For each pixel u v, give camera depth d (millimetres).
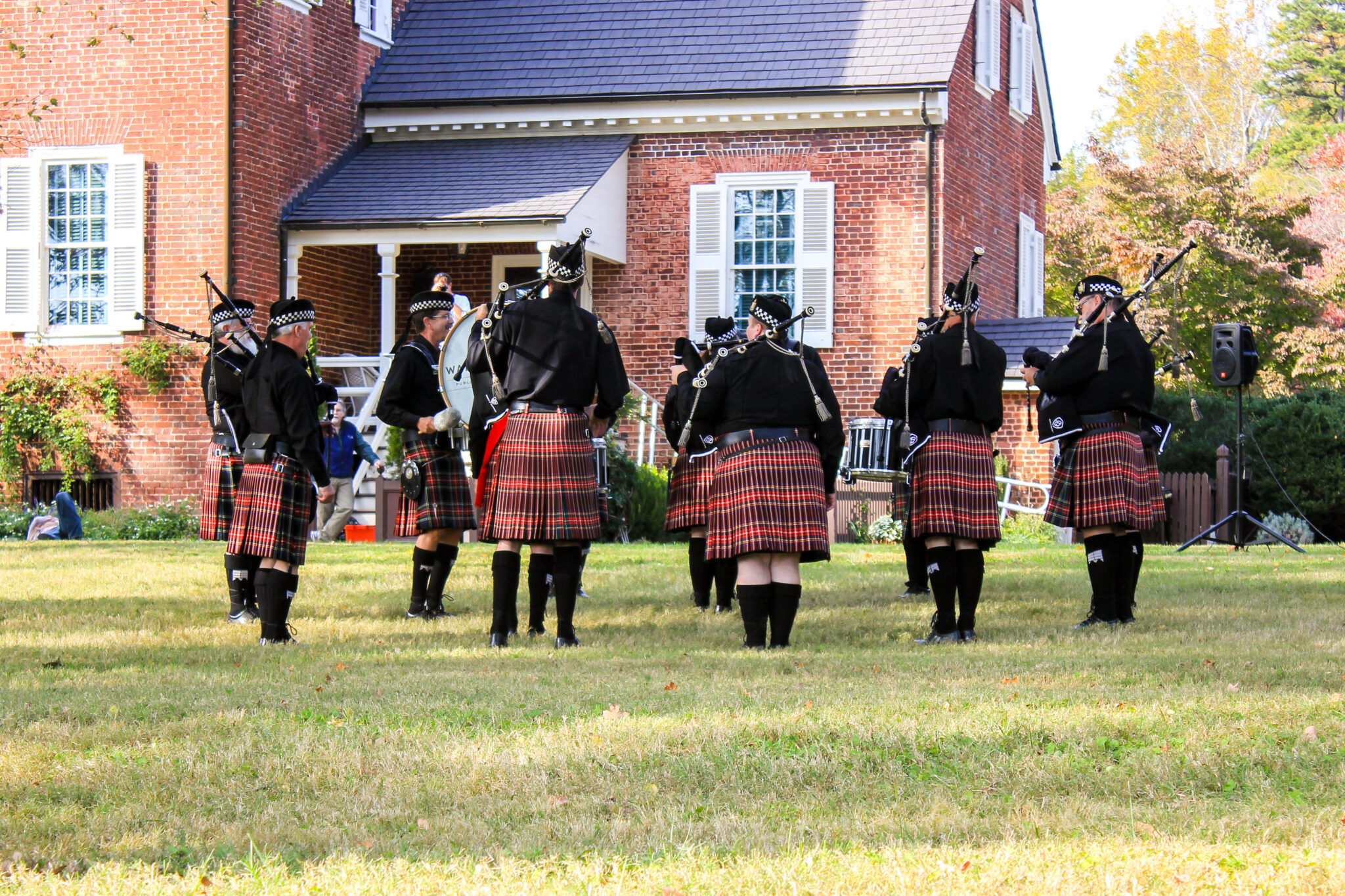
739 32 40125
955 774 8148
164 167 36062
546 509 14156
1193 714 9438
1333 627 15133
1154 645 13719
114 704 10336
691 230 39094
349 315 40500
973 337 14719
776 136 38750
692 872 6441
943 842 6863
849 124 38312
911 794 7766
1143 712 9555
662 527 32812
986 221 41750
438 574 17188
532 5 42500
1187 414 41781
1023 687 10828
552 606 17859
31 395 36438
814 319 38562
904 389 14766
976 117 40812
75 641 14648
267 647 14180
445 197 37031
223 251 35781
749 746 8703
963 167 39719
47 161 36500
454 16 42438
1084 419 15664
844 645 14430
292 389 14727
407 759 8492
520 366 14188
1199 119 95625
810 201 38562
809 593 19172
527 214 35750
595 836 7055
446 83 40188
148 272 36188
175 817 7402
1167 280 57281
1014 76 43906
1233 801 7484
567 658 13148
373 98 40094
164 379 35938
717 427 14320
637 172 39469
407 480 16891
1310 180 88125
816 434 14188
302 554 14977
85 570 21781
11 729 9469
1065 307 66625
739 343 14305
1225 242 57219
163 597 18625
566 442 14156
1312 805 7359
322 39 38719
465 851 6805
